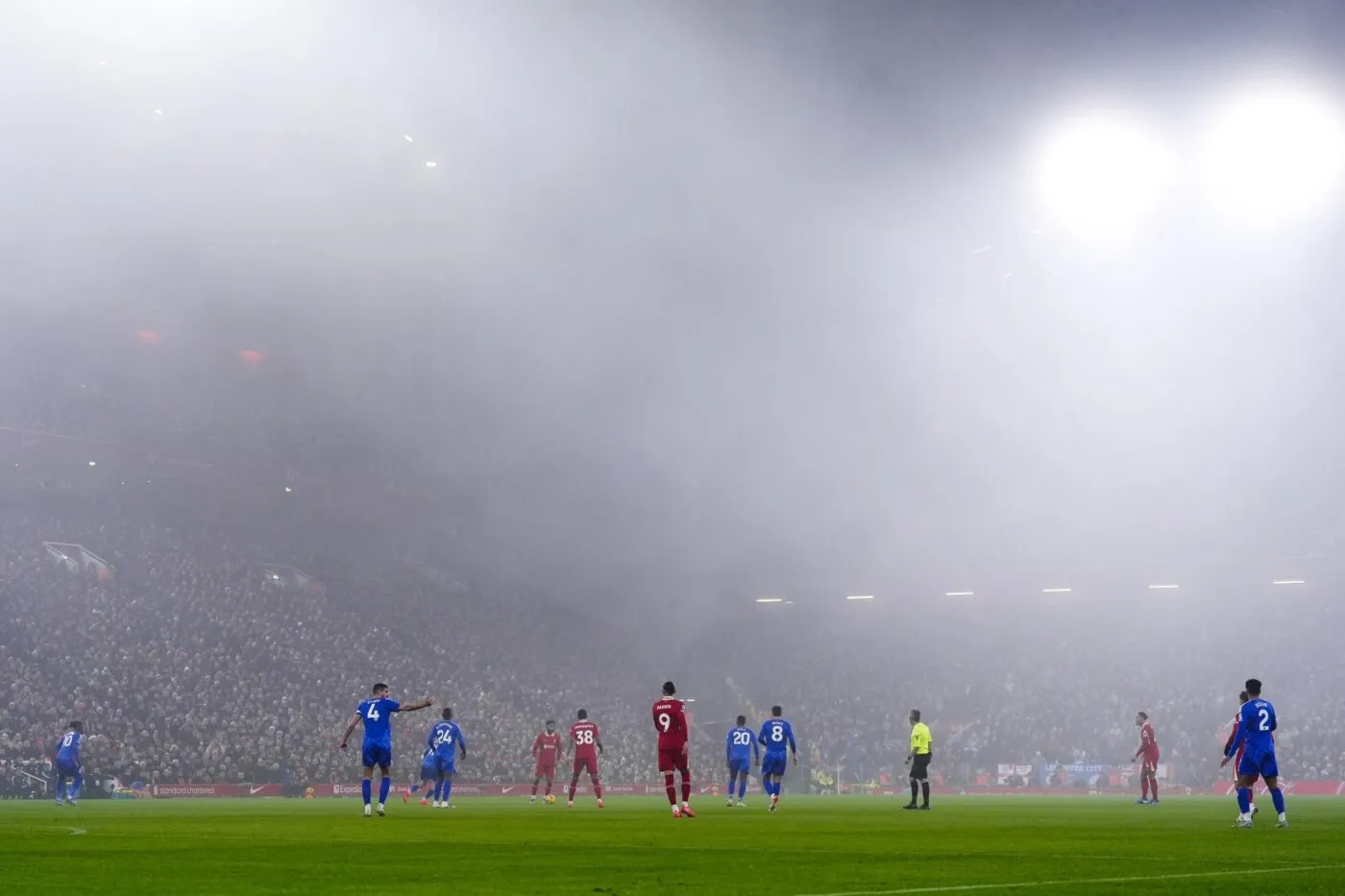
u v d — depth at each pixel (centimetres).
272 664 5566
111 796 4375
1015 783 5928
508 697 6200
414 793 4728
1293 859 1321
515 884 1012
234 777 4772
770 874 1122
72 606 5356
